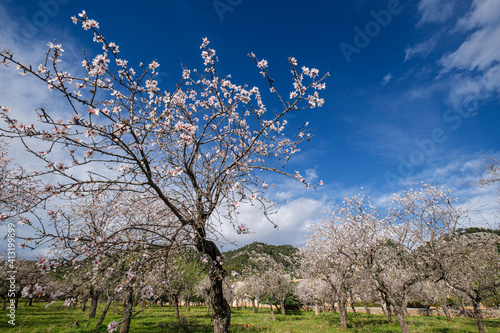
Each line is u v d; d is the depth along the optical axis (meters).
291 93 5.39
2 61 3.08
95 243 4.15
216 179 5.68
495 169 10.66
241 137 6.60
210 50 5.41
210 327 15.38
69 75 3.63
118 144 3.74
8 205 6.34
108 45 4.05
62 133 3.24
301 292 28.19
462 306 19.17
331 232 15.59
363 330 15.32
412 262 10.53
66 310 21.38
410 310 23.55
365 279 11.93
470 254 11.44
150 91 4.80
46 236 3.78
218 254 6.20
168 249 4.80
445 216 10.48
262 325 18.41
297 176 5.55
